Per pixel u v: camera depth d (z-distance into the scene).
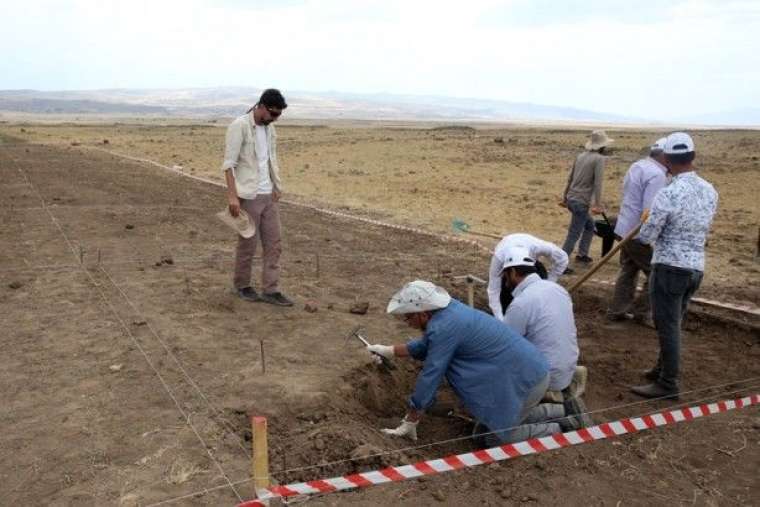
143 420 4.43
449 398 5.71
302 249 9.73
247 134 6.42
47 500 3.61
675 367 5.55
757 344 6.88
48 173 16.58
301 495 3.76
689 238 5.25
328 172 20.61
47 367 5.20
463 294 7.74
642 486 4.31
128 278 7.54
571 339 4.91
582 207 9.28
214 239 9.92
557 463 4.47
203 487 3.74
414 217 13.29
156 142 32.56
